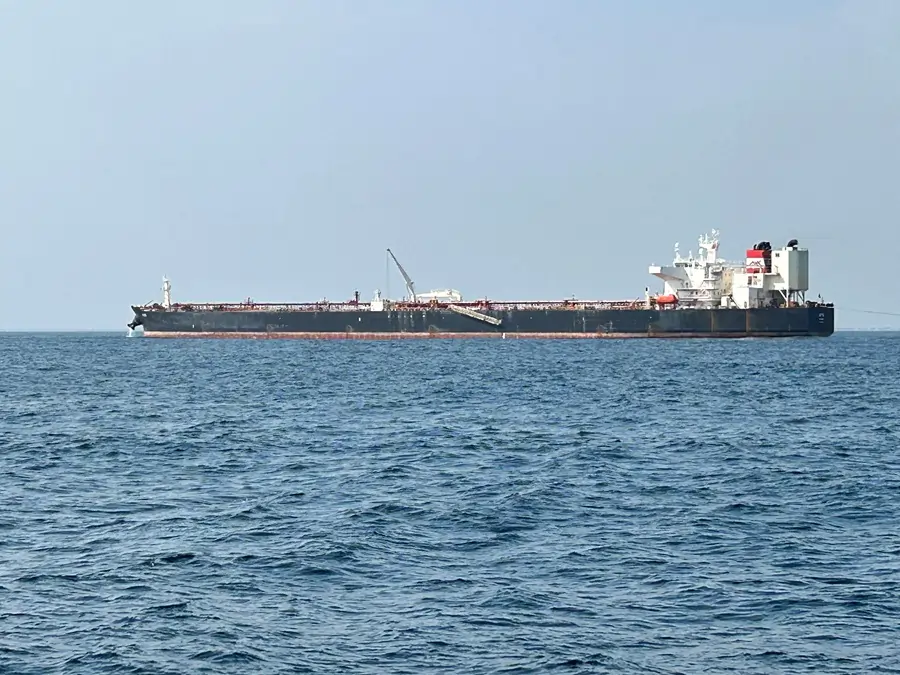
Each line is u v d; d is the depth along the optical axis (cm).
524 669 4853
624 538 7131
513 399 17275
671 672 4844
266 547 6825
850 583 6059
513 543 6981
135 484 9338
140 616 5466
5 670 4816
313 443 11881
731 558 6606
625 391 18750
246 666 4869
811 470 9894
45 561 6525
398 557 6606
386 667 4875
